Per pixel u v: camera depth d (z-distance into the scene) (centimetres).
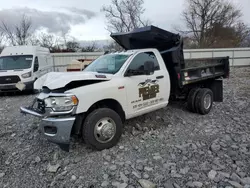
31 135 485
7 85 1024
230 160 354
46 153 400
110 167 344
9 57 1127
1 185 311
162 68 522
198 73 611
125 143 427
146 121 548
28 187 305
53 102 360
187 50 2370
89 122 378
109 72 450
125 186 295
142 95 465
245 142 424
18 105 828
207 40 4156
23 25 3669
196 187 289
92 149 402
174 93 593
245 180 300
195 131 489
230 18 4125
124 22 3706
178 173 322
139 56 481
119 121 414
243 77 1538
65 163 362
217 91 687
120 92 421
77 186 302
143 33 517
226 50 2388
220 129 499
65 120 354
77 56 2167
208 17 4191
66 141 356
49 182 315
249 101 772
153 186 291
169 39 550
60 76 383
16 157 390
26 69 1070
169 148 404
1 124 577
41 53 1301
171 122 547
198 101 603
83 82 388
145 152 390
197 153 382
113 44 3438
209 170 327
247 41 4094
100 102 415
